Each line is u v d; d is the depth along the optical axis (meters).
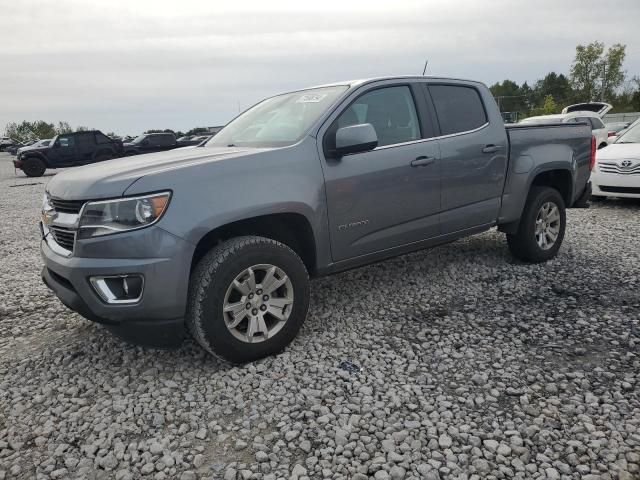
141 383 3.15
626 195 8.41
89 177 3.10
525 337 3.56
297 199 3.35
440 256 5.63
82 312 3.03
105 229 2.89
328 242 3.62
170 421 2.74
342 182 3.61
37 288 5.18
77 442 2.61
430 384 3.01
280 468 2.35
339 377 3.11
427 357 3.34
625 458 2.32
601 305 4.07
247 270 3.15
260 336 3.30
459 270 5.12
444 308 4.18
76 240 2.96
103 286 2.92
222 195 3.08
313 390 2.96
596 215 7.96
